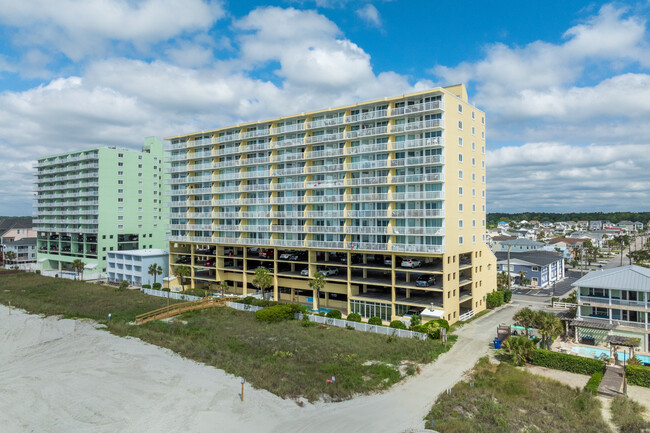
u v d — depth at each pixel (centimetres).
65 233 12250
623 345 4191
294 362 4334
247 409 3331
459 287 6619
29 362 4584
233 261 8475
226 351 4681
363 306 6419
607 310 4928
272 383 3788
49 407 3416
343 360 4356
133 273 9444
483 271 7050
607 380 3697
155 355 4647
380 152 6425
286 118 7331
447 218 5897
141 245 11875
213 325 5831
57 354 4812
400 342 4944
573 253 14775
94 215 11294
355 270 7369
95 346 5028
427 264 6444
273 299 7638
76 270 11275
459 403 3353
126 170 11544
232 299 7338
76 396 3597
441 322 5384
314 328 5669
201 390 3681
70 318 6366
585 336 4881
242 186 7994
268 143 7638
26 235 15400
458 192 6253
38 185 13238
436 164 5881
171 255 9238
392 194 6238
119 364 4375
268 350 4712
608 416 3177
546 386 3681
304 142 7156
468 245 6531
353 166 6625
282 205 7631
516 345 4334
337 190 6944
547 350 4278
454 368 4222
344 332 5459
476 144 6850
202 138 8812
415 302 5997
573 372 4091
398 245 6081
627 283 4744
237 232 8175
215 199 8562
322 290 6981
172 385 3806
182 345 4934
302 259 7619
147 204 12038
